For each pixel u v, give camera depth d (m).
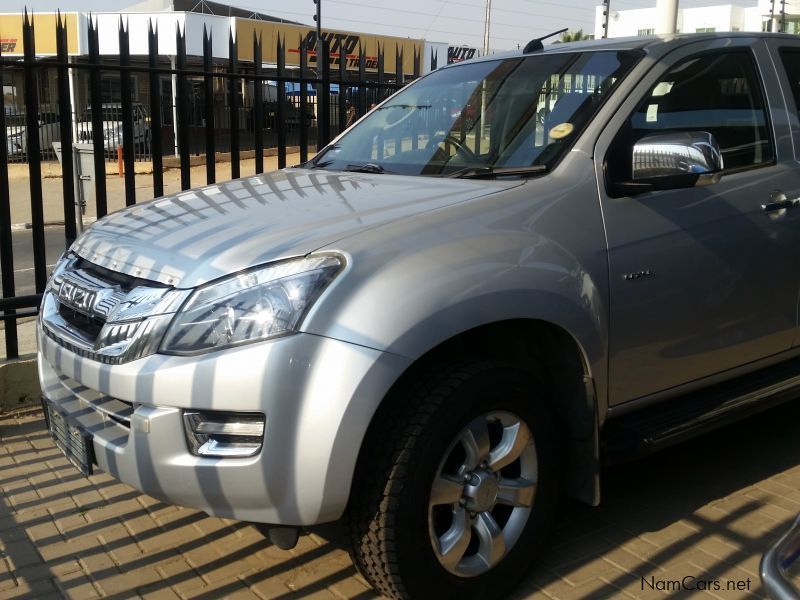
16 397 4.84
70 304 3.03
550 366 3.15
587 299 3.01
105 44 19.06
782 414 4.89
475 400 2.72
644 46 3.70
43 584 3.12
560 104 3.55
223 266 2.66
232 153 5.55
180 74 5.23
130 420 2.66
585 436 3.12
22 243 12.80
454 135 3.79
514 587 3.01
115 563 3.28
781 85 4.05
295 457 2.51
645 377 3.33
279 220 2.95
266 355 2.50
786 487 3.94
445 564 2.75
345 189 3.35
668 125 3.54
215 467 2.54
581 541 3.44
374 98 6.46
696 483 3.99
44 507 3.73
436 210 2.92
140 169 17.64
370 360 2.51
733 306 3.60
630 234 3.19
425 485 2.63
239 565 3.26
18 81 14.64
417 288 2.62
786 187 3.84
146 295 2.73
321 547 3.39
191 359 2.56
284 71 5.75
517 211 2.99
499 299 2.76
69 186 4.95
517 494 2.94
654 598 3.03
